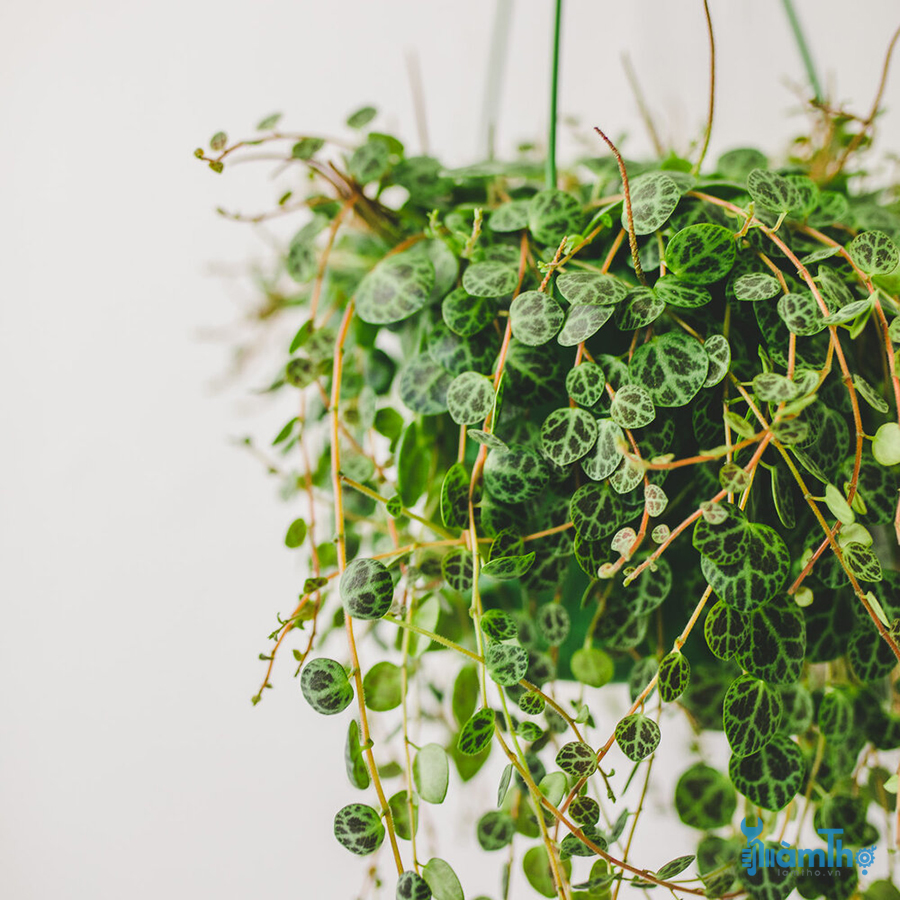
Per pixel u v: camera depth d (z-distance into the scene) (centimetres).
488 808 48
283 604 61
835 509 27
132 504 63
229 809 59
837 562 29
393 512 31
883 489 30
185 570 62
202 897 58
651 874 28
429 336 31
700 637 31
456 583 30
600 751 28
